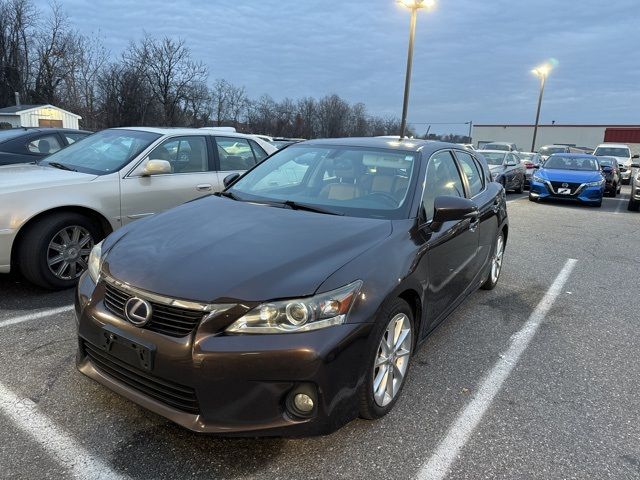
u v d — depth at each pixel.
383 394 2.82
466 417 2.98
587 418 3.04
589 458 2.65
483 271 4.80
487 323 4.54
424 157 3.84
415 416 2.96
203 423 2.32
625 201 16.58
